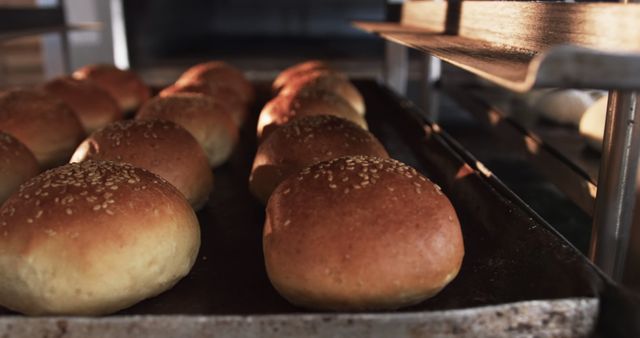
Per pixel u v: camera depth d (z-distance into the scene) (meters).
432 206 0.37
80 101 0.72
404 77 1.21
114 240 0.36
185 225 0.40
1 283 0.36
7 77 1.43
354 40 1.60
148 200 0.39
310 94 0.66
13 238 0.36
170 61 1.40
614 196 0.39
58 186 0.38
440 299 0.37
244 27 1.60
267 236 0.38
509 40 0.42
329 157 0.50
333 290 0.35
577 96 0.73
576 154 0.58
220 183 0.59
